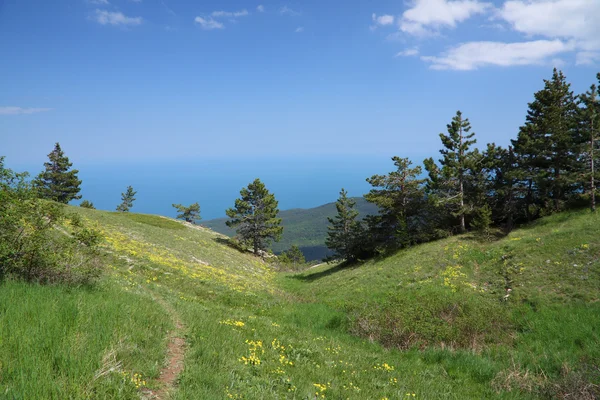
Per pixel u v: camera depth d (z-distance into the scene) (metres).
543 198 35.62
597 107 31.30
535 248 24.38
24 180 10.75
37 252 10.74
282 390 7.29
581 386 10.09
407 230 39.53
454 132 37.78
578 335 13.66
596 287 17.27
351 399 7.86
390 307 18.52
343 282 32.91
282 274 51.94
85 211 41.59
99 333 6.62
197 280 24.34
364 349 14.73
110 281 14.49
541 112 35.91
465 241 32.75
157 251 31.92
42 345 5.46
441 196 39.53
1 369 4.72
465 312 17.08
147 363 6.41
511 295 19.00
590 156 30.09
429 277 25.73
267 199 56.84
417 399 9.28
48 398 4.34
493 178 38.44
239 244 56.19
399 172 42.12
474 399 10.15
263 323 15.03
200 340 8.81
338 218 52.09
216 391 6.13
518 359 12.70
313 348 12.01
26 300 7.54
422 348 14.99
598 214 28.83
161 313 10.48
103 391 4.86
